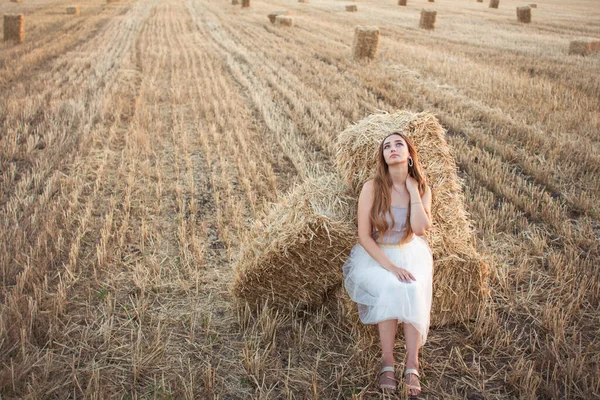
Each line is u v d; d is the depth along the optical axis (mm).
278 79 10906
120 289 3902
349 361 3207
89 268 4164
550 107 8812
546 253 4449
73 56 13734
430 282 3115
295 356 3275
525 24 21953
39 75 11312
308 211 3354
